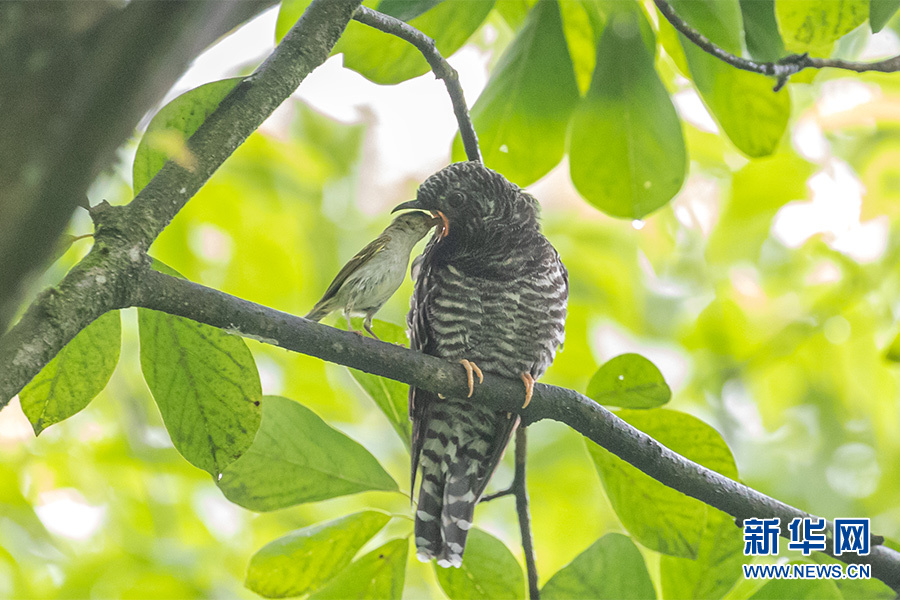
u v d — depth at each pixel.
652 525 6.92
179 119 5.25
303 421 6.67
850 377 14.02
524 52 7.81
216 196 12.09
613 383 6.79
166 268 5.51
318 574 6.52
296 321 5.69
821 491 14.20
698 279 14.88
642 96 7.71
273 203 12.48
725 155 14.22
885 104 12.30
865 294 13.66
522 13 8.75
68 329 4.06
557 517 13.84
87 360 5.49
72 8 2.42
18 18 2.37
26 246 2.48
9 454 11.94
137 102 2.57
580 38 8.34
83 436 12.42
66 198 2.50
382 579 6.63
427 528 8.43
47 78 2.40
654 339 14.72
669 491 6.86
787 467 14.55
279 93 5.13
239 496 6.54
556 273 8.77
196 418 5.65
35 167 2.42
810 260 14.28
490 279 8.48
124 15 2.49
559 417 6.74
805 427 14.73
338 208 14.78
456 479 8.52
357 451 6.73
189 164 4.39
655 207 7.94
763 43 7.77
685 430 7.00
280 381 13.24
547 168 8.12
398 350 6.39
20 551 11.97
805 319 13.97
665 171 7.85
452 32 7.30
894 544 7.11
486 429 8.40
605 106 7.75
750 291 14.46
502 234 8.47
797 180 13.55
